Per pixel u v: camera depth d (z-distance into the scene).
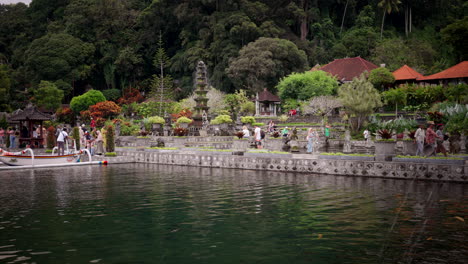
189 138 33.72
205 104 42.59
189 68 85.50
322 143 35.47
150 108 52.09
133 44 99.44
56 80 88.31
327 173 17.64
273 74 70.56
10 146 34.84
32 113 34.56
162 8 95.00
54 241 7.24
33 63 87.12
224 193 12.55
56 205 10.74
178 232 7.83
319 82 51.72
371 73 53.31
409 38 102.00
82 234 7.71
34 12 112.69
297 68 76.38
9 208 10.34
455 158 15.22
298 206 10.27
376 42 88.69
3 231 7.95
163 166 23.12
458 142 18.53
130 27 103.06
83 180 16.42
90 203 11.02
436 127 22.19
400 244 6.91
